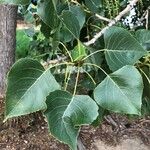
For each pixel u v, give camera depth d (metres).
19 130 1.51
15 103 0.35
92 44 0.46
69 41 0.44
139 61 0.42
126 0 0.63
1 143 1.47
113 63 0.38
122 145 1.59
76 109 0.35
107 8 0.57
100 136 1.60
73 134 0.34
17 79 0.35
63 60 0.45
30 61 0.36
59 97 0.35
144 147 1.61
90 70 0.47
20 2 0.38
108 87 0.36
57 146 1.47
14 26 1.44
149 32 0.43
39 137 1.50
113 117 1.71
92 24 0.54
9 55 1.44
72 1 0.49
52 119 0.34
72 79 0.51
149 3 0.68
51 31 0.45
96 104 0.35
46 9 0.41
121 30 0.38
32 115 1.53
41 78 0.36
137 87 0.35
